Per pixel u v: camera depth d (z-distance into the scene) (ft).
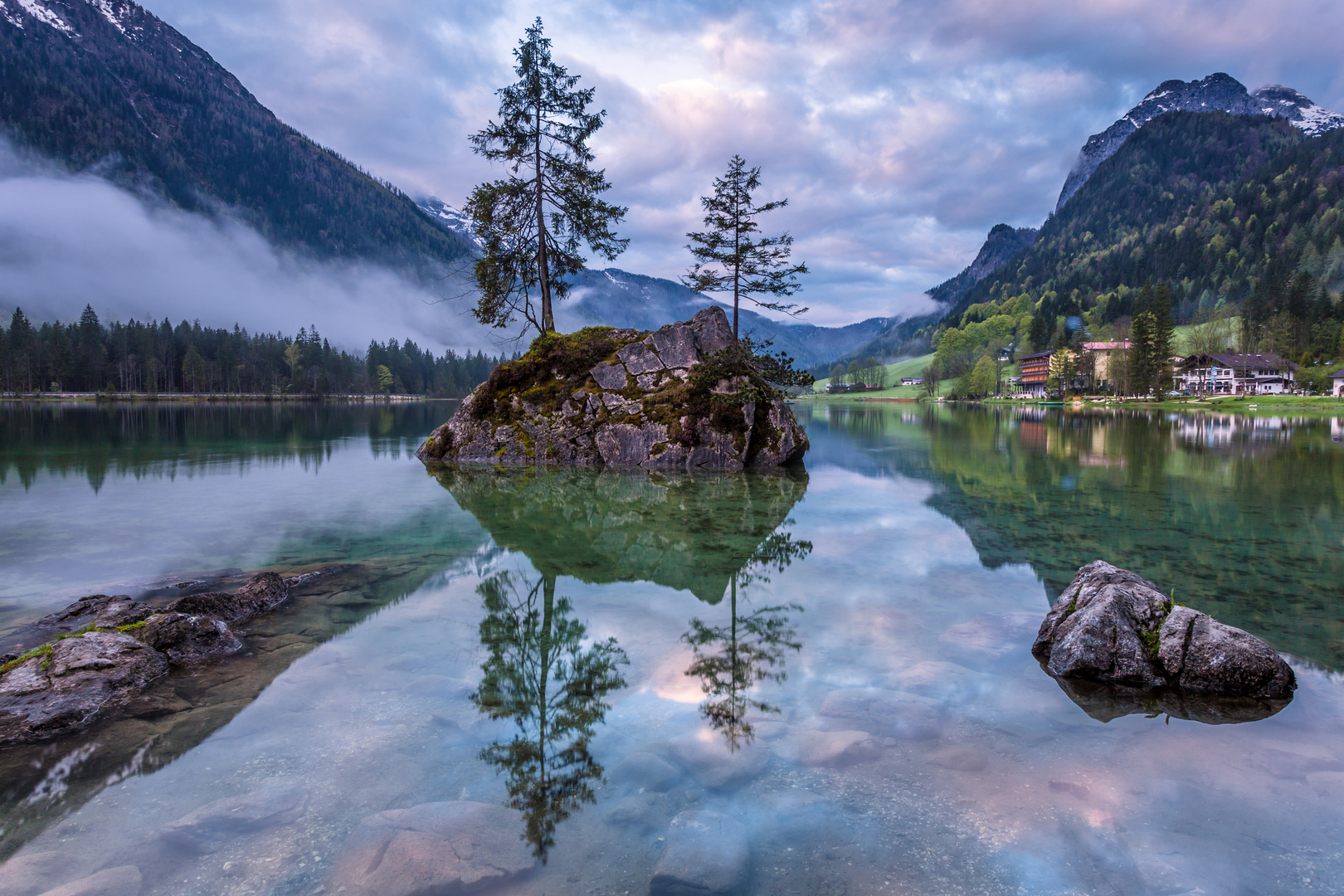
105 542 38.86
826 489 62.28
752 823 13.08
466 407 93.15
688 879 11.33
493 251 104.12
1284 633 24.03
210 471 73.72
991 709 18.15
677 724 17.30
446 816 13.21
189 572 32.27
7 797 14.05
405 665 21.43
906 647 22.79
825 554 36.65
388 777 14.82
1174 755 15.72
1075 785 14.44
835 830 12.84
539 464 85.15
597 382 90.53
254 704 18.48
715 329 94.73
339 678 20.36
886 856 12.04
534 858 12.01
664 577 32.30
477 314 106.52
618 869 11.69
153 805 13.76
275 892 11.13
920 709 18.08
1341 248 573.33
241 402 388.98
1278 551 37.06
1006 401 472.03
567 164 100.78
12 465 76.54
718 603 27.94
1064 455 94.99
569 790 14.29
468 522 45.73
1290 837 12.55
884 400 539.70
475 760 15.56
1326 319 402.52
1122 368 368.27
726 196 99.09
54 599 27.96
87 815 13.41
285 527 43.65
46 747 16.06
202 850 12.29
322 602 28.02
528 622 25.49
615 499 55.93
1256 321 432.66
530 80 97.14
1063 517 47.91
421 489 61.72
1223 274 653.71
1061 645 21.20
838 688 19.48
